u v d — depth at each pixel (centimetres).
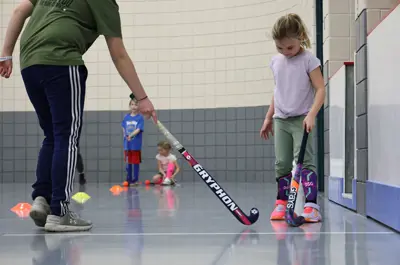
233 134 846
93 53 897
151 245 231
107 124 890
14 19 297
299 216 294
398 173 265
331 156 456
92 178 888
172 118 878
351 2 494
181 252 214
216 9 863
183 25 881
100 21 282
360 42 346
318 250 215
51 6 284
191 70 876
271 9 813
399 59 260
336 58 493
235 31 848
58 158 278
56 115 278
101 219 332
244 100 840
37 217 289
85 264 192
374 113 310
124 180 884
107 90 895
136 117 781
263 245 229
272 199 473
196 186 726
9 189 690
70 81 276
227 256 205
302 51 321
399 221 258
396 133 267
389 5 333
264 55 822
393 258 198
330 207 399
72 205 436
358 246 225
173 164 800
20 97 898
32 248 226
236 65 846
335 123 438
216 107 859
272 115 346
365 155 331
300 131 319
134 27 897
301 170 311
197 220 321
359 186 348
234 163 843
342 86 409
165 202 457
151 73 890
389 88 278
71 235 264
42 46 278
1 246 232
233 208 289
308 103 320
